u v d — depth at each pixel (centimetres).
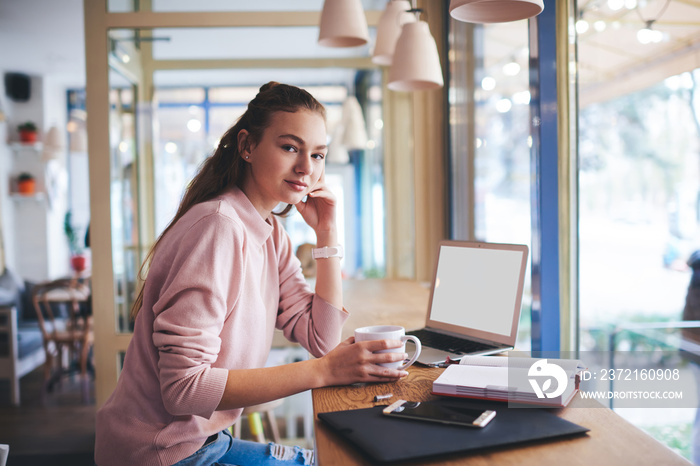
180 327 98
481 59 263
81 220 768
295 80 379
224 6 300
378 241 372
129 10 294
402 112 338
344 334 158
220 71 357
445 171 311
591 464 71
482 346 132
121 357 300
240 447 128
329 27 215
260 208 123
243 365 114
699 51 169
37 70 687
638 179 203
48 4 474
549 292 170
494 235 245
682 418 172
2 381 466
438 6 303
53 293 470
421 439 77
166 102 353
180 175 351
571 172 170
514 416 86
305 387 102
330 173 402
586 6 170
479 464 72
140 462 105
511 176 220
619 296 190
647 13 174
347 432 80
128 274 310
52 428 348
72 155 765
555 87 168
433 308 158
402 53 207
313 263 348
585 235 183
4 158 685
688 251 186
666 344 181
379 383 108
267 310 129
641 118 194
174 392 96
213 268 101
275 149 113
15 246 705
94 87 292
